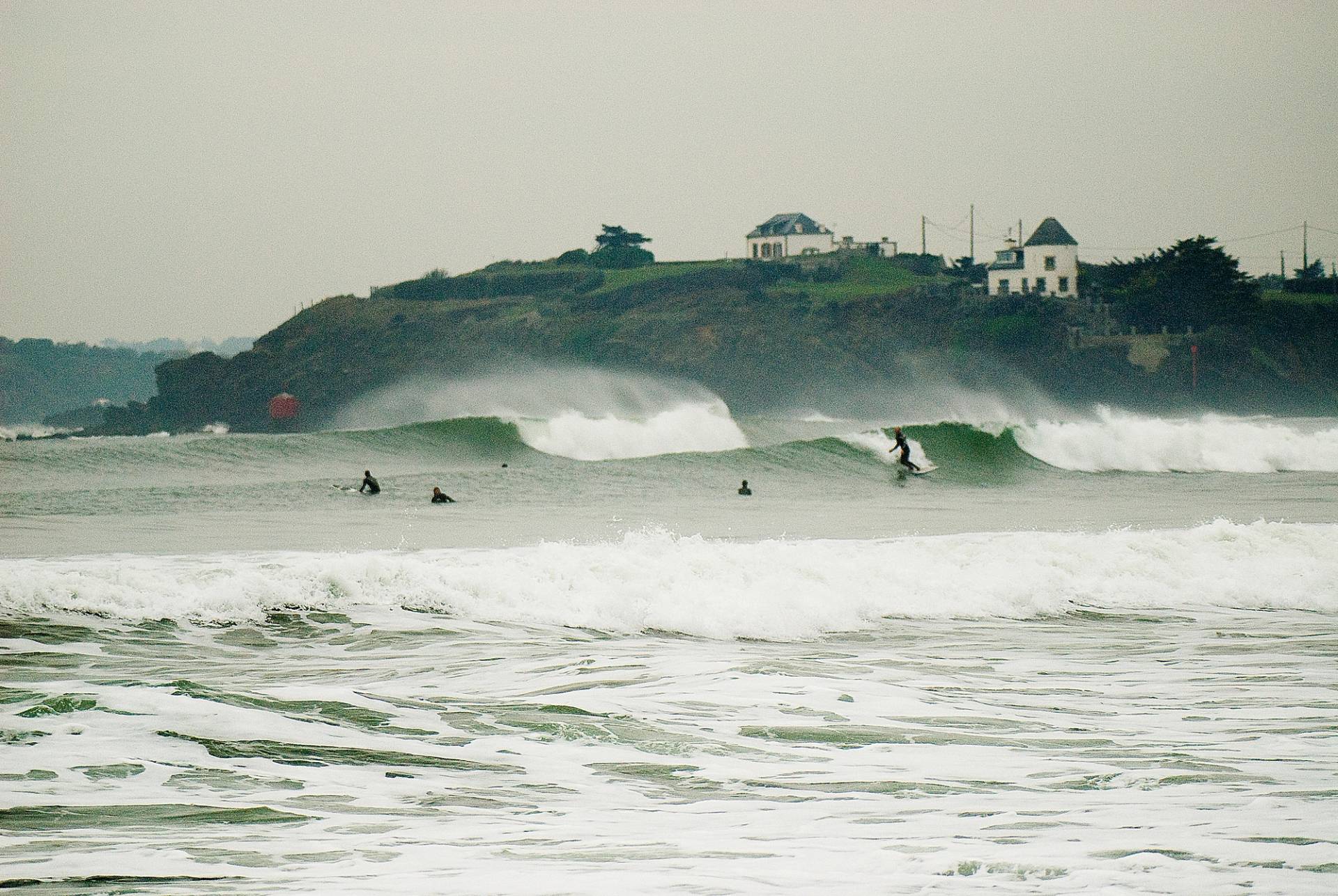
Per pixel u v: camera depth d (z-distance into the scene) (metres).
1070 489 187.62
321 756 38.28
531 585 73.69
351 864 28.09
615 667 56.22
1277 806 33.50
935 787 36.25
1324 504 157.00
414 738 41.12
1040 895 25.62
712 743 41.72
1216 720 46.69
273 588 69.88
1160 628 71.25
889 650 63.38
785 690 50.94
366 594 71.38
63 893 25.81
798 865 27.94
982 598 78.12
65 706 42.34
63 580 67.44
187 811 32.41
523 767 38.12
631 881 26.72
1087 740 43.00
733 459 193.12
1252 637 68.44
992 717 46.84
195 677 52.62
